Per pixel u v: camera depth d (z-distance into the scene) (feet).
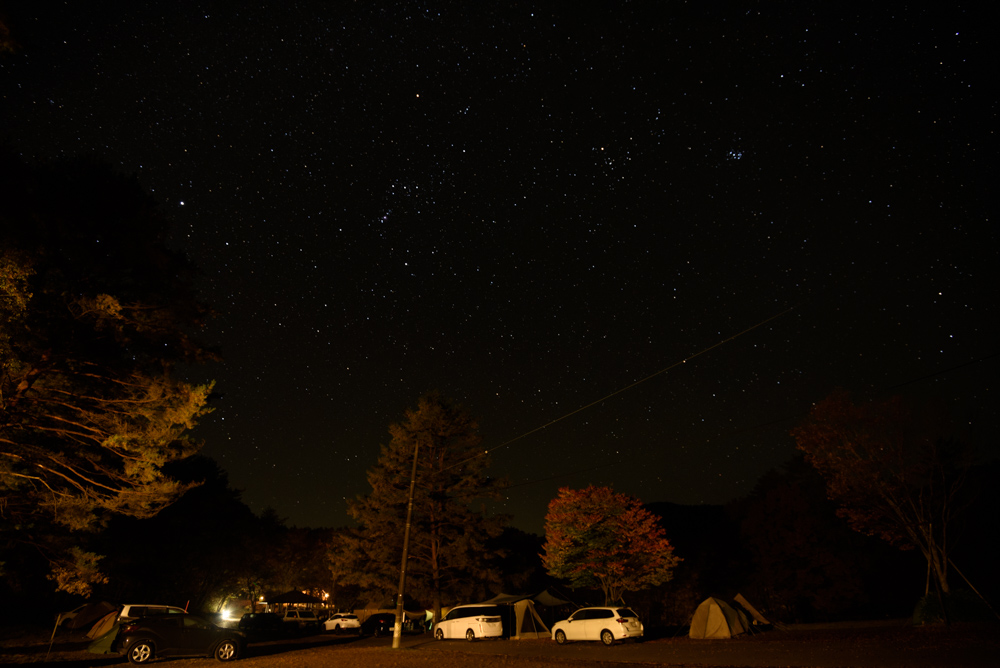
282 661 67.10
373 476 148.46
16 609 113.39
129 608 82.02
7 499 54.60
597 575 134.92
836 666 50.57
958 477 85.25
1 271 43.42
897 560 151.94
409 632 138.21
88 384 57.57
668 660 62.54
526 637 111.45
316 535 239.50
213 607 181.68
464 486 147.43
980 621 78.43
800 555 150.92
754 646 73.15
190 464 165.17
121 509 56.34
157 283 56.03
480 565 140.87
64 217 49.85
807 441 90.84
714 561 183.52
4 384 50.24
